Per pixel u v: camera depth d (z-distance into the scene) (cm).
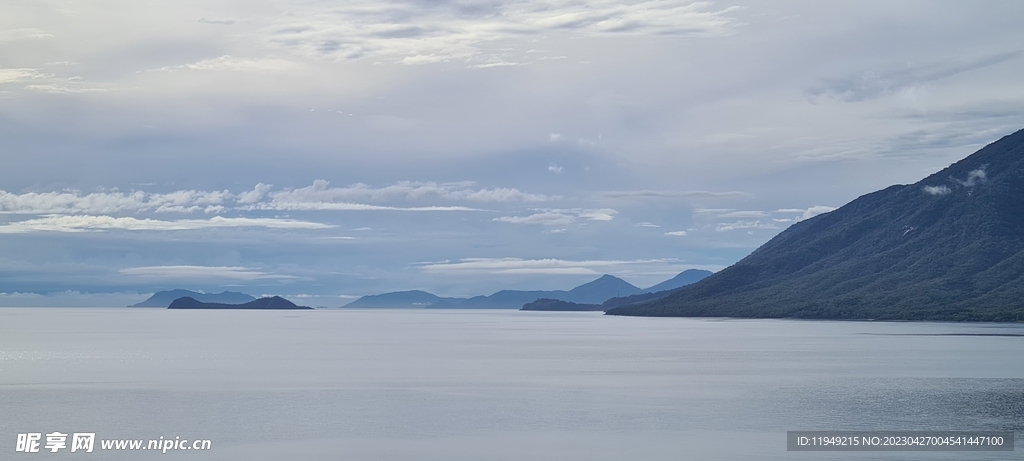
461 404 7912
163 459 5825
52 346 15838
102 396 8381
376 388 9031
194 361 12388
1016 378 9788
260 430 6706
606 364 11969
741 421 7044
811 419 7131
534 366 11612
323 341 18288
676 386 9200
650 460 5747
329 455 5897
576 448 6091
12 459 5859
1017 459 5847
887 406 7750
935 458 5891
